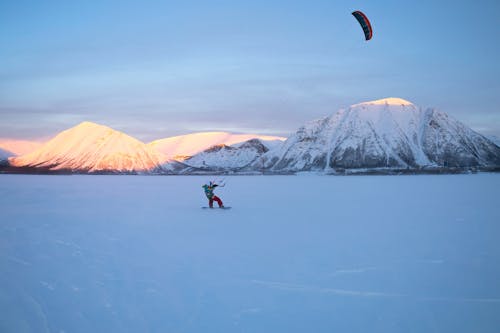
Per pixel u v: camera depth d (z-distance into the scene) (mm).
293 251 14039
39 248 14539
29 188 56219
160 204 31688
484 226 19000
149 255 13484
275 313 8539
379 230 18188
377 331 7660
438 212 24656
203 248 14586
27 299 9336
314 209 27141
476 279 10688
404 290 9906
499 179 83312
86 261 12664
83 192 47469
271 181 87000
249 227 19328
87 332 7664
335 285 10320
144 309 8750
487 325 7879
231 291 9883
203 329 7773
